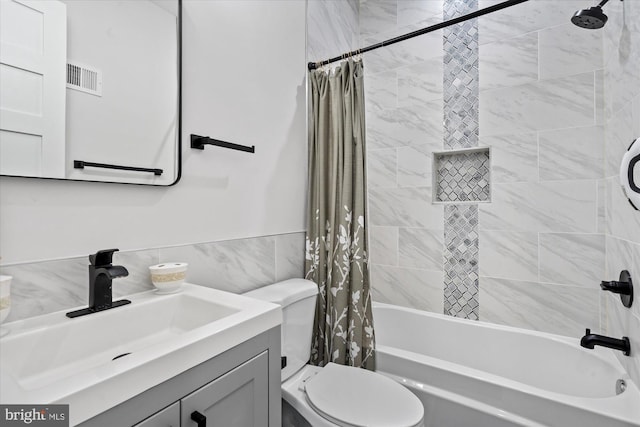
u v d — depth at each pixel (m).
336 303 1.67
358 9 2.56
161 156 1.17
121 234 1.05
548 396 1.20
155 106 1.15
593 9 1.26
